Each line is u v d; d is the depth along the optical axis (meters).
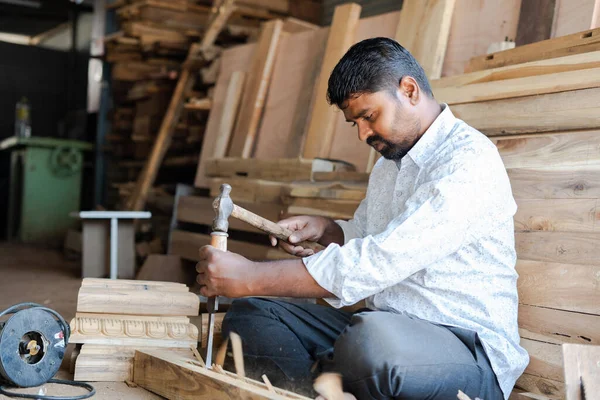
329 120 4.92
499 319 2.39
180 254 5.84
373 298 2.53
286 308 2.69
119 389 2.66
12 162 10.53
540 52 3.19
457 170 2.28
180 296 2.90
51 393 2.57
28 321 2.58
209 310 2.43
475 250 2.36
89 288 2.88
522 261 2.81
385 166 2.74
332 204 3.89
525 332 2.75
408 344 2.17
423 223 2.21
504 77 3.19
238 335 2.63
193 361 2.54
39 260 7.79
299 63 5.58
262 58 5.93
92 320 2.80
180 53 7.93
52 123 12.93
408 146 2.48
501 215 2.34
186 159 7.39
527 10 3.76
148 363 2.66
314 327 2.67
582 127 2.84
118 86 8.83
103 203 10.05
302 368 2.54
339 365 2.24
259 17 7.35
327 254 2.27
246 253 4.79
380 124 2.40
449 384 2.20
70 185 10.13
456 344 2.26
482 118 3.21
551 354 2.65
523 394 2.64
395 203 2.54
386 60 2.35
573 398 1.96
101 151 10.02
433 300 2.37
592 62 2.86
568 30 3.52
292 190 4.16
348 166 4.51
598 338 2.52
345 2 7.12
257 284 2.27
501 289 2.39
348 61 2.36
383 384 2.15
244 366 2.64
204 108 6.56
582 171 2.74
